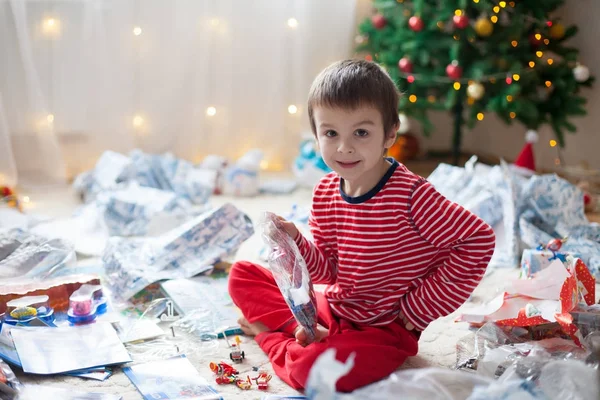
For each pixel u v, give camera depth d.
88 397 1.23
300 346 1.34
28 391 1.23
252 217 2.44
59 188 2.72
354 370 1.26
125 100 2.88
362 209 1.36
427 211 1.31
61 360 1.37
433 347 1.50
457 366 1.38
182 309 1.62
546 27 2.87
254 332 1.51
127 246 1.88
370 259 1.37
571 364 1.14
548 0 2.86
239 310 1.66
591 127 3.08
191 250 1.87
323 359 1.00
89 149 2.88
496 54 2.89
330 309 1.47
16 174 2.63
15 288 1.60
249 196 2.74
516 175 2.24
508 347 1.34
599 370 1.17
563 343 1.37
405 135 3.41
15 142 2.69
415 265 1.37
